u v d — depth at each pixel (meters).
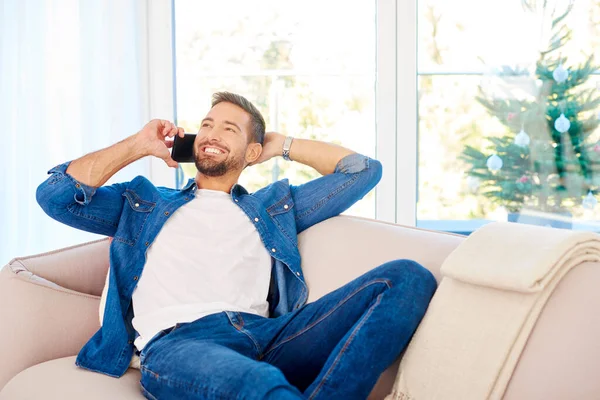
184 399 1.54
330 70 3.44
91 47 3.30
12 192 3.35
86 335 2.02
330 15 3.42
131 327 1.92
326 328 1.74
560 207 3.43
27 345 1.92
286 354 1.78
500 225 1.71
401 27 3.39
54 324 1.97
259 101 3.47
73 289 2.12
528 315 1.46
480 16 3.40
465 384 1.47
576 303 1.43
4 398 1.76
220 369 1.48
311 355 1.75
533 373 1.41
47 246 3.36
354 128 3.46
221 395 1.44
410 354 1.62
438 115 3.44
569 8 3.36
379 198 3.46
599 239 1.53
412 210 3.46
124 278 1.94
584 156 3.40
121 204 2.04
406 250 1.90
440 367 1.54
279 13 3.43
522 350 1.45
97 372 1.80
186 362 1.57
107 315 1.88
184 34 3.43
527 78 3.40
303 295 1.99
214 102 2.19
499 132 3.43
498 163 3.44
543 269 1.45
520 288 1.45
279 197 2.16
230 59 3.45
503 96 3.42
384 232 2.00
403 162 3.44
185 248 1.95
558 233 1.55
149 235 1.97
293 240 2.09
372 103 3.45
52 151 3.34
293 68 3.45
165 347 1.67
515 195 3.45
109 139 3.34
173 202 2.02
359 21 3.42
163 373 1.60
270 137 2.28
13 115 3.33
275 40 3.44
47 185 1.92
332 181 2.18
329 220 2.16
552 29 3.38
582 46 3.37
